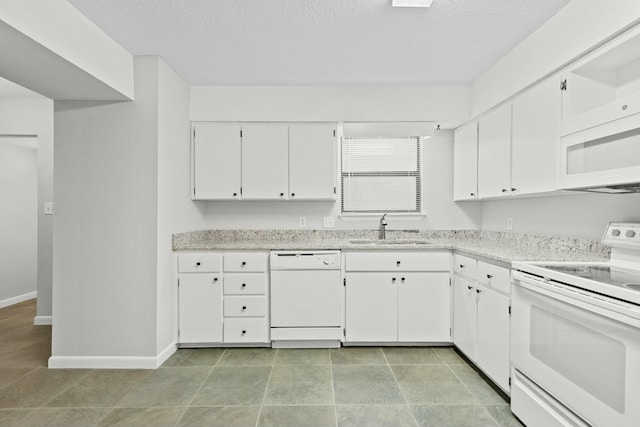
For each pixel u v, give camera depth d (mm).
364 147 3586
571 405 1471
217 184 3186
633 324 1174
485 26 2158
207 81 3078
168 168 2715
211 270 2830
